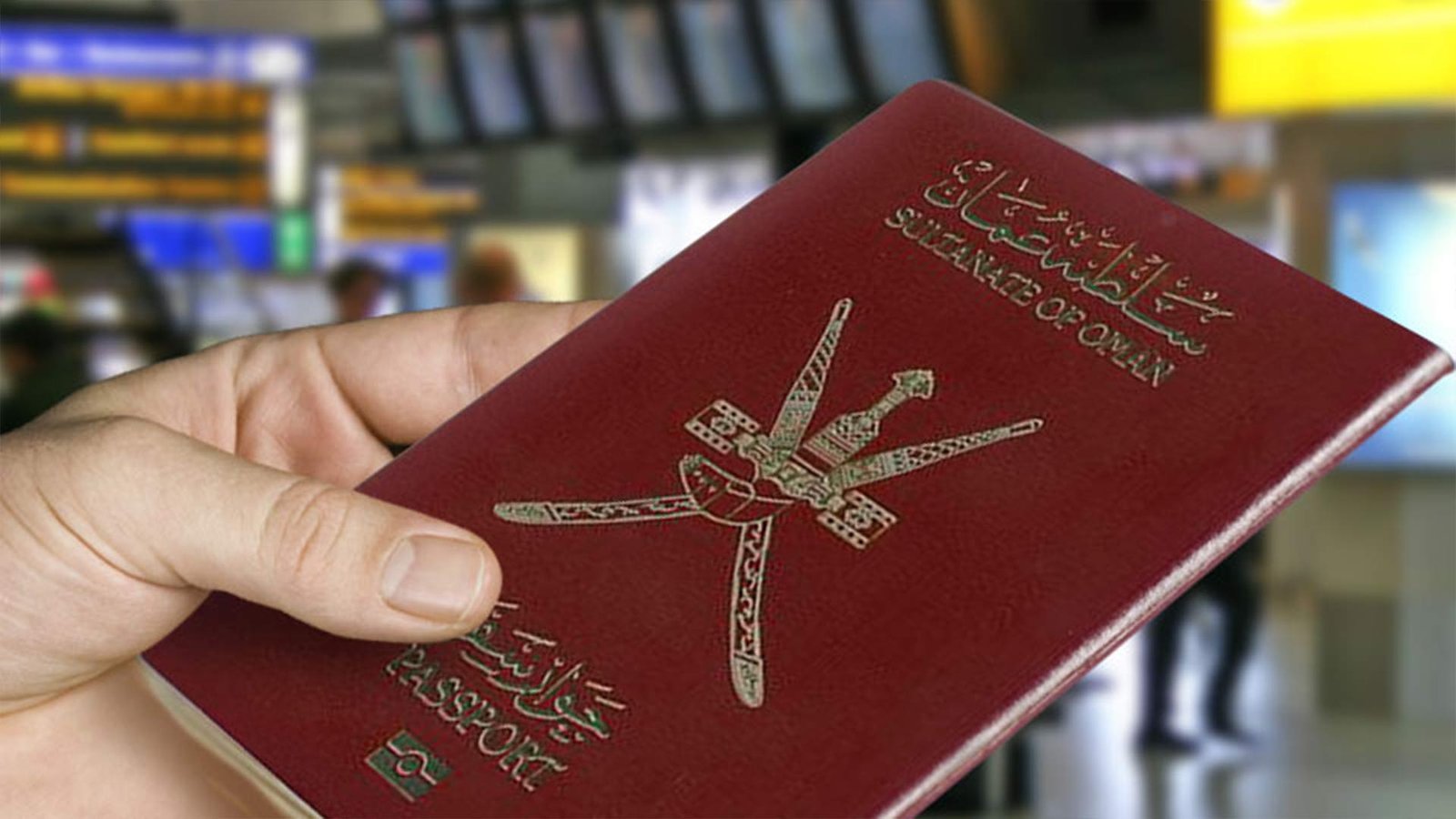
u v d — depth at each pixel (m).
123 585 0.87
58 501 0.86
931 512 0.73
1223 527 0.69
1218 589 5.54
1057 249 0.81
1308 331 0.74
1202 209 6.52
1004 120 0.88
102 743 0.95
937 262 0.82
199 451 0.84
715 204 7.56
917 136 0.89
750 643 0.71
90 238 7.60
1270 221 6.48
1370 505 6.44
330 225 7.93
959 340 0.78
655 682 0.71
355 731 0.74
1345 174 6.31
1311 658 6.43
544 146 7.48
